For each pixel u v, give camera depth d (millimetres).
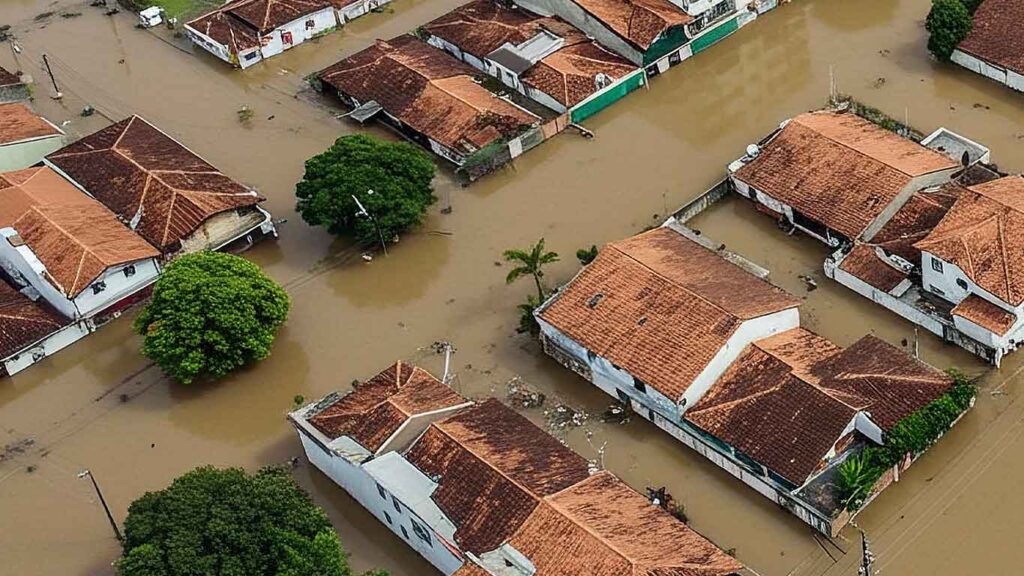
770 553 71125
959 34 102250
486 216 96812
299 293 92688
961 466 74062
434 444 72875
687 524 72812
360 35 119125
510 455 72062
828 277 86875
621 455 77688
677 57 108875
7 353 88625
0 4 130625
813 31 110625
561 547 66688
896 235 85812
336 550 67938
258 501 69125
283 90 113312
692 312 78562
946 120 98500
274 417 84000
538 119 102312
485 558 67312
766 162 92562
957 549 69750
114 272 91250
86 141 104438
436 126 102438
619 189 97188
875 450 72438
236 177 103688
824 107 101375
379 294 91750
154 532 68250
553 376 83312
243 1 119750
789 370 75812
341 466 75500
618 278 82312
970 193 83625
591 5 109062
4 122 107250
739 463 74438
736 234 91625
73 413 86438
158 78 117188
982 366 79625
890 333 82562
